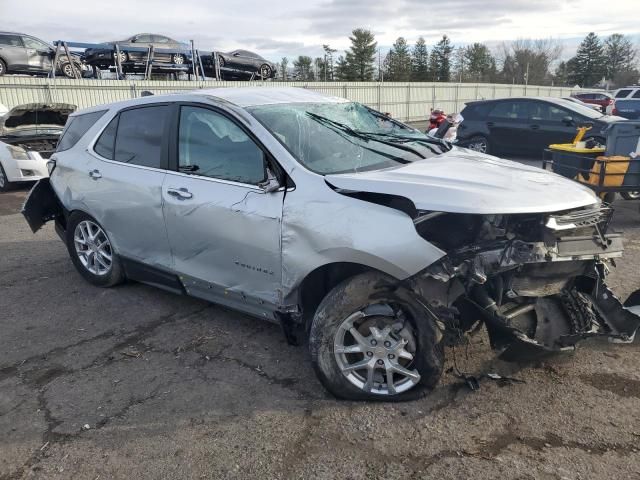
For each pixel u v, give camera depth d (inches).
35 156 398.6
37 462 109.5
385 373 126.1
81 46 890.7
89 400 130.3
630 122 270.1
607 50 3666.3
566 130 471.2
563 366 137.3
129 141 175.2
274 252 131.5
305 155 135.3
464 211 111.3
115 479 104.3
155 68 997.8
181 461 108.4
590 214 126.1
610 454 105.8
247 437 114.9
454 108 1515.7
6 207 354.3
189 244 153.0
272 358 147.3
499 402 123.2
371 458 107.1
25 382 139.5
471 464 104.3
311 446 111.3
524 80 3144.7
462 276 115.3
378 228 115.6
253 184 137.5
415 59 3309.5
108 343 159.3
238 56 1061.8
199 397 130.0
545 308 128.3
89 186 184.1
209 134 150.4
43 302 190.7
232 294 147.0
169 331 165.6
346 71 3065.9
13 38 800.9
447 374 133.9
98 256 197.9
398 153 148.3
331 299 121.0
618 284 192.9
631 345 146.9
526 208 114.7
